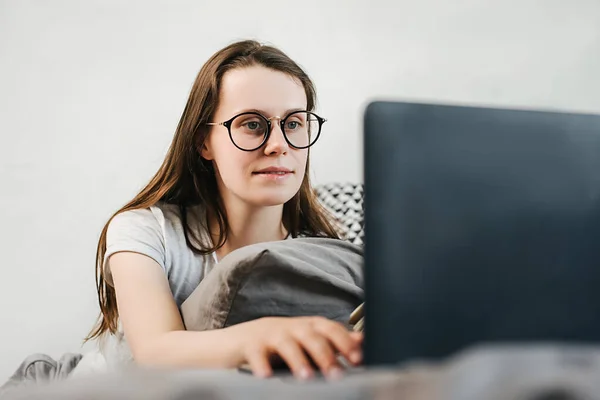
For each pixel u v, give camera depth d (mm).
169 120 2348
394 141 552
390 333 543
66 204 2277
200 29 2379
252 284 859
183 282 1299
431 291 545
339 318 906
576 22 2475
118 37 2340
